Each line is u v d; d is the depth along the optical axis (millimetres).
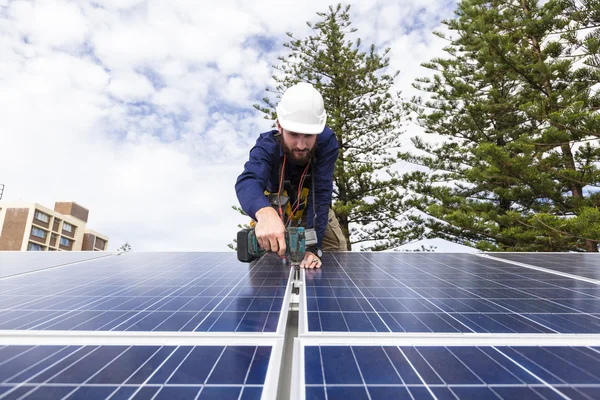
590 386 679
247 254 1751
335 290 1453
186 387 661
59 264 2221
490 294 1399
